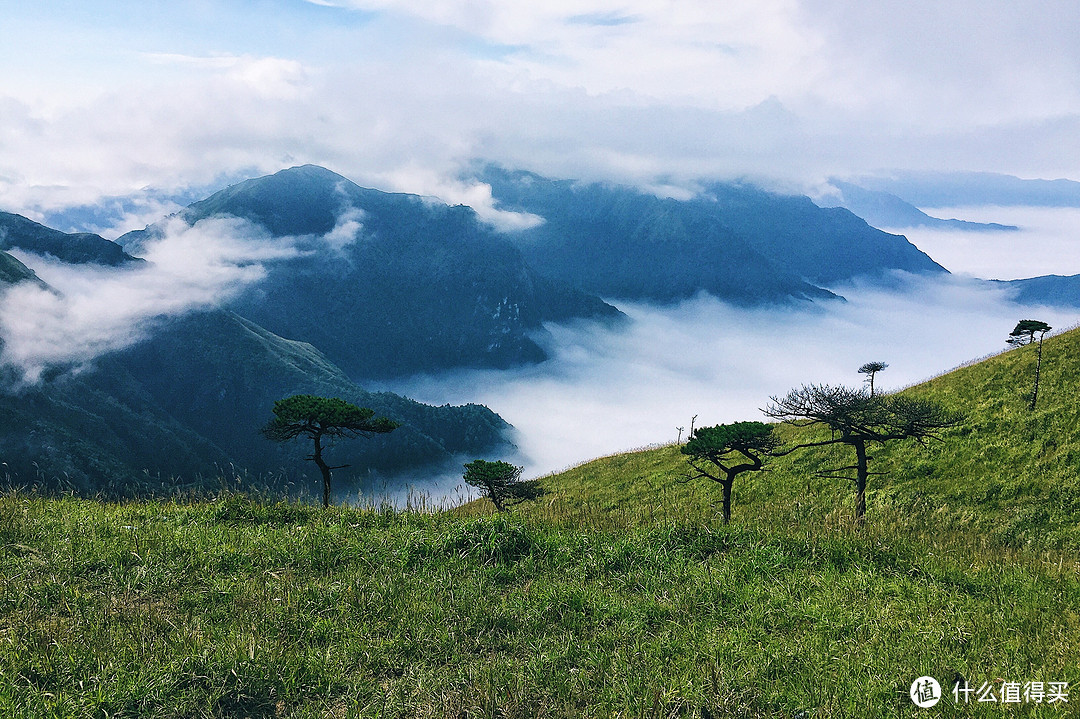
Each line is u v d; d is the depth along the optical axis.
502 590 10.12
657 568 11.02
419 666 7.67
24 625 8.05
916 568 11.01
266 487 15.73
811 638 8.40
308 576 10.23
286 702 7.01
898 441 34.53
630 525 13.55
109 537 11.45
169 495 15.24
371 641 8.15
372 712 6.77
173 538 11.40
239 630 8.16
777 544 11.89
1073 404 31.98
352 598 9.18
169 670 7.08
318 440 25.27
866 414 21.91
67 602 8.84
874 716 6.67
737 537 12.34
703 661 7.82
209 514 13.41
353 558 10.95
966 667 7.51
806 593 9.96
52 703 6.47
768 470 36.28
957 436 33.38
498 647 8.30
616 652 8.03
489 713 6.75
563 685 7.30
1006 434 32.03
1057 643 8.06
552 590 9.81
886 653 7.91
